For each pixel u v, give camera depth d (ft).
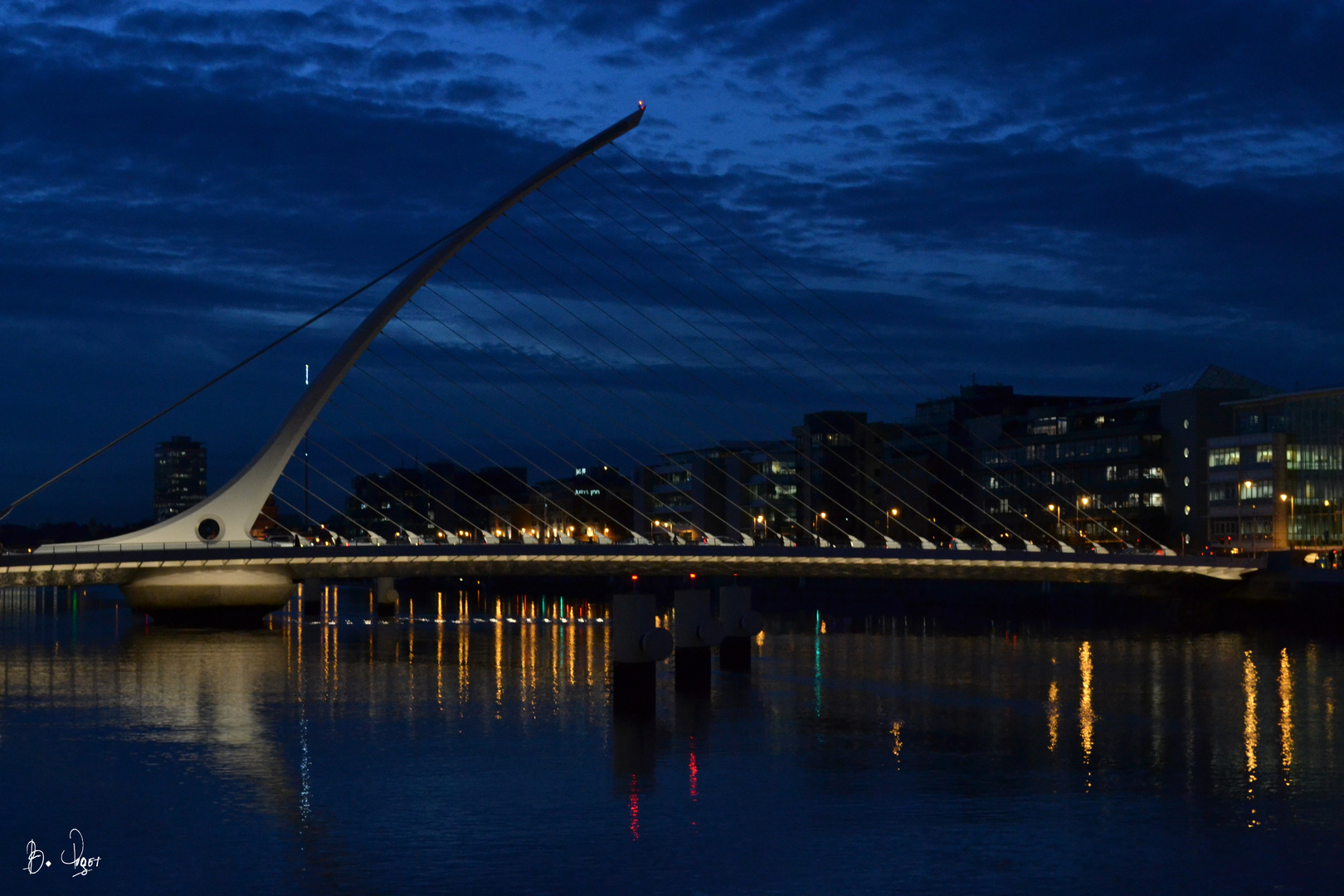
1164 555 304.50
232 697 164.35
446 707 154.10
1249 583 306.35
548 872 83.97
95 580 291.79
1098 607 335.06
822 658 218.38
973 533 504.02
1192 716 145.28
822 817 96.73
